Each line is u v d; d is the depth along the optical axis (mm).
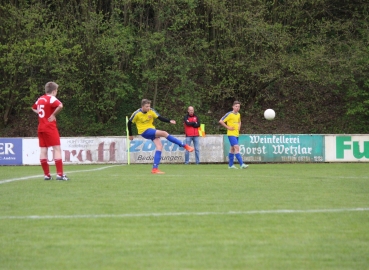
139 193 30281
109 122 91000
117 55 84875
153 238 18797
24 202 26766
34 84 83625
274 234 19375
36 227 20688
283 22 91000
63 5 88125
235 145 55906
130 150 70188
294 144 71312
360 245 17812
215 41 90188
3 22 85000
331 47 89812
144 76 84688
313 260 16000
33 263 15758
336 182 37188
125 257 16328
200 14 91062
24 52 81750
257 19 86312
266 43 88188
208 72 89188
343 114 93125
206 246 17656
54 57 81750
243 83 89562
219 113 93562
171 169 54875
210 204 26047
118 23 85375
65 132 90062
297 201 27078
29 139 68312
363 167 59031
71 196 28953
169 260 15969
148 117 45750
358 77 91062
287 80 91438
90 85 88625
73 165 66750
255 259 16094
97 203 26422
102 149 69812
